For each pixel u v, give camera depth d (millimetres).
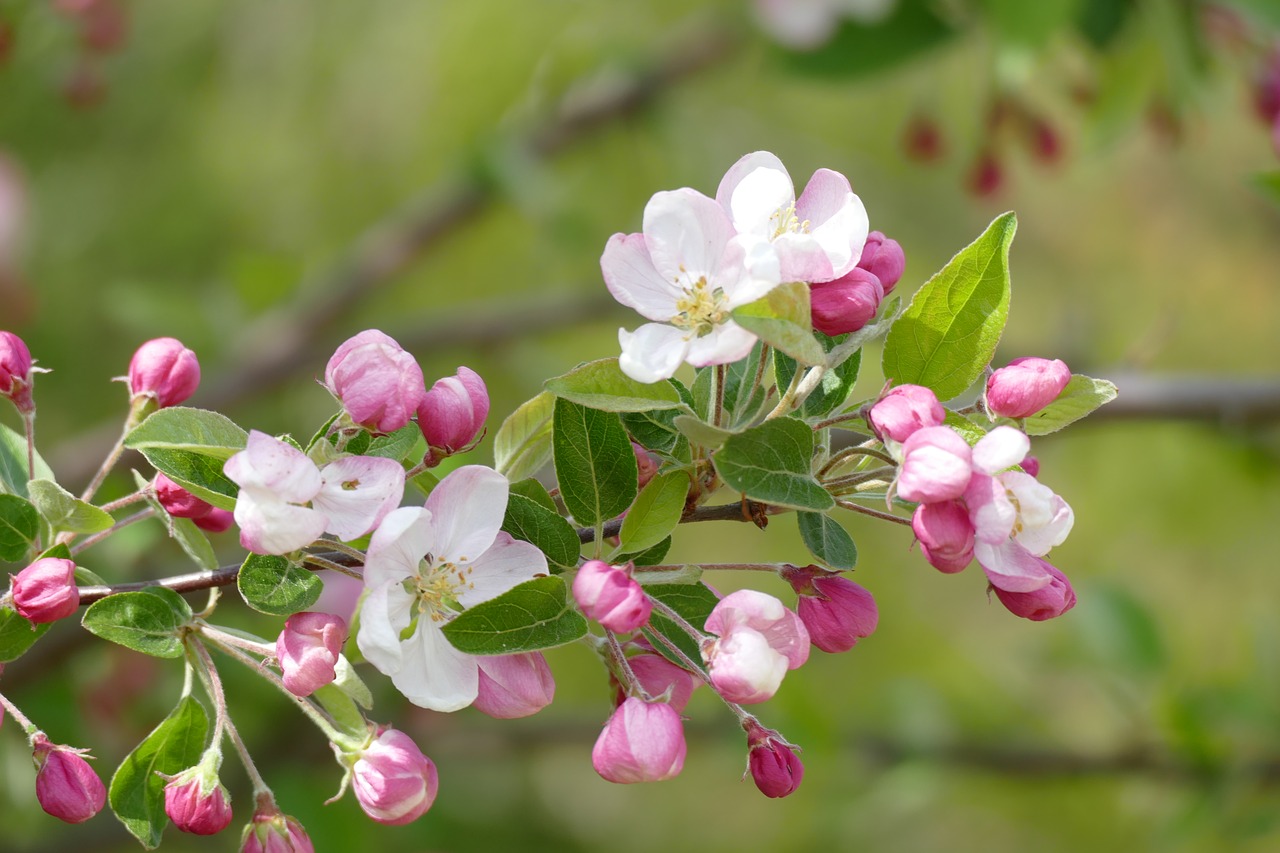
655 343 937
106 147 2008
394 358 940
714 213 942
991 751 1516
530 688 936
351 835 1430
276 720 1447
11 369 975
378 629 917
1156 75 1310
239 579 929
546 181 1686
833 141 2232
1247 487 1973
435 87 2018
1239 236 2475
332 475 931
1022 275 2473
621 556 951
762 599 926
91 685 1405
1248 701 1420
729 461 926
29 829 1377
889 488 930
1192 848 1788
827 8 1361
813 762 1525
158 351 983
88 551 1211
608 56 1729
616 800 2178
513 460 968
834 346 955
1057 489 2148
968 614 2178
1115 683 1480
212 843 1532
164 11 2025
